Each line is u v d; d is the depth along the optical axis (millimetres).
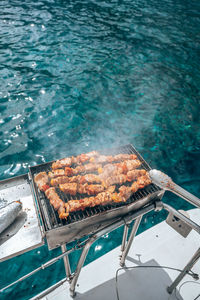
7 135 6930
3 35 11438
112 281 3350
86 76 9406
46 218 2400
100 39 11906
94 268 3482
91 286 3277
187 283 3391
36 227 2256
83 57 10477
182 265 3594
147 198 2645
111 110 8070
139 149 6953
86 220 2312
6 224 2166
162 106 8398
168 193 6203
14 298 4211
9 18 13047
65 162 3029
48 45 11016
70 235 2385
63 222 2418
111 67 10055
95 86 8969
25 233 2199
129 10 15445
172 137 7371
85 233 2484
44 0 15672
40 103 8023
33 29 12164
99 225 2518
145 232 3975
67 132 7203
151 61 10680
